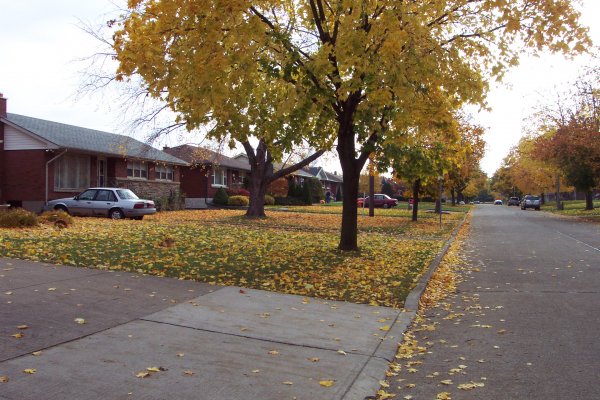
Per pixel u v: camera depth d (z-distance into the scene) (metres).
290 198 50.62
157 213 28.17
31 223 15.55
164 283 8.49
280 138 12.55
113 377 4.64
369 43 9.66
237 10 8.88
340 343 6.07
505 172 82.81
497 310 7.76
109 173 27.98
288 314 7.20
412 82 9.99
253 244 13.79
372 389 4.79
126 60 9.52
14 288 7.42
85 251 10.84
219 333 6.16
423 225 25.39
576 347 5.89
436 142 18.91
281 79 11.00
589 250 14.80
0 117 24.22
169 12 9.08
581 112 32.03
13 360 4.87
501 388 4.74
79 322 6.12
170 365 5.03
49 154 24.20
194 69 8.93
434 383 4.93
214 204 39.75
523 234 20.97
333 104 11.51
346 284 9.20
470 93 10.77
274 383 4.75
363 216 33.19
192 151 31.31
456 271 11.45
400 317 7.35
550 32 10.03
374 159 15.77
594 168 31.62
